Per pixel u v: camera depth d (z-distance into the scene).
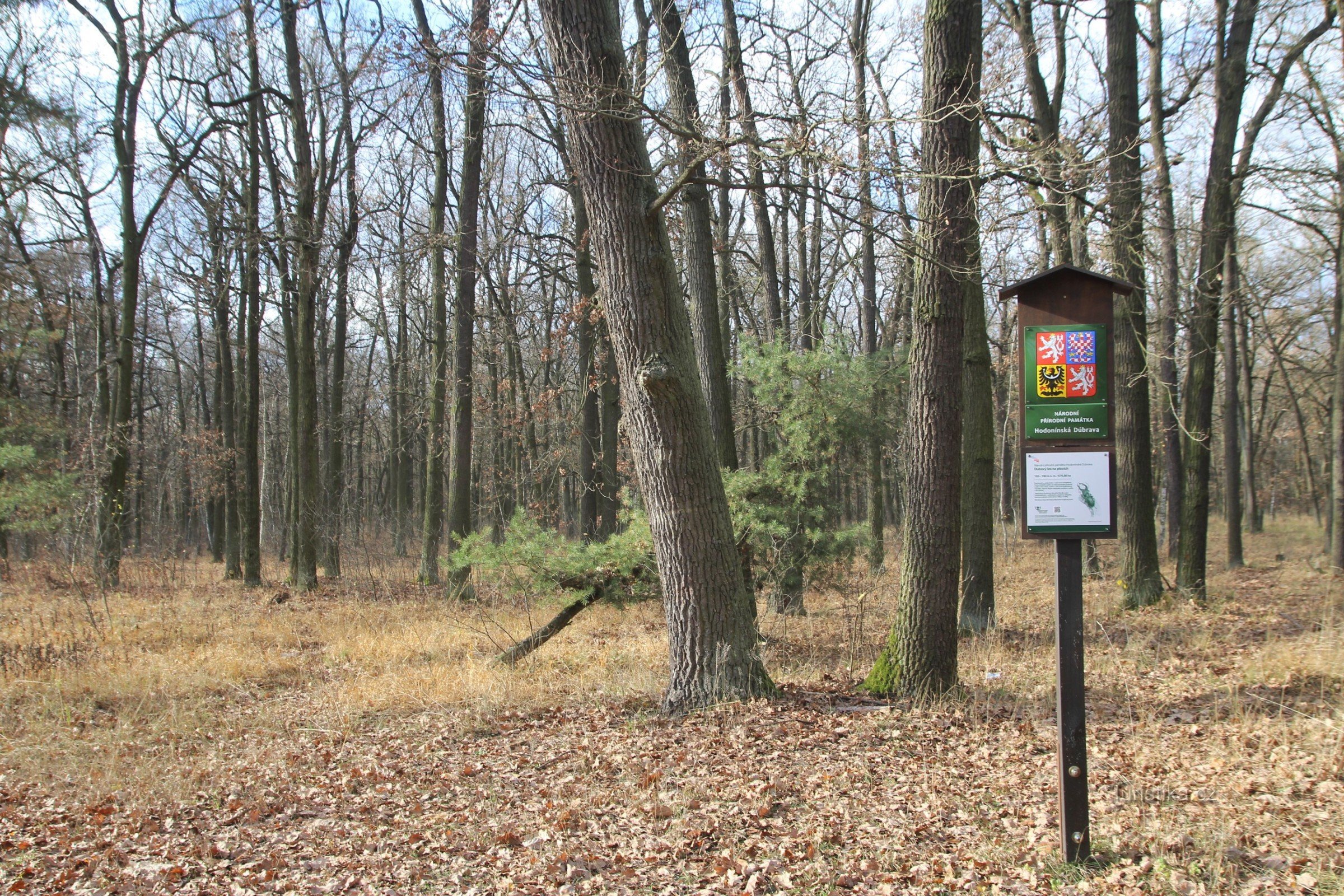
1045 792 5.17
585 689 8.41
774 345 12.38
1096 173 8.13
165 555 22.45
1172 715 6.85
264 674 10.06
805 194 6.58
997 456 27.23
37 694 8.61
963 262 7.21
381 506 38.28
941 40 7.10
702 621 7.13
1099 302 4.10
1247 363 27.73
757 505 10.53
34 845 4.90
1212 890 3.77
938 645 7.34
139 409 31.20
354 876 4.39
